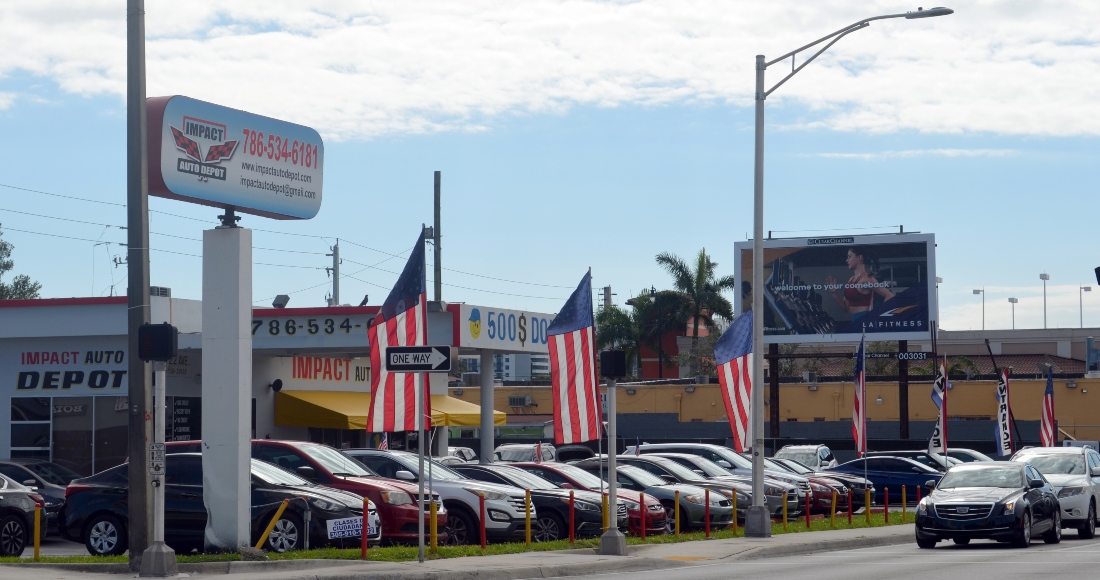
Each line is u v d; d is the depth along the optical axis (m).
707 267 74.00
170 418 32.94
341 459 20.72
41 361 33.81
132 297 16.70
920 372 76.94
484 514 19.55
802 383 60.84
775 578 16.67
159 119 17.83
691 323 77.62
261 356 35.03
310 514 18.09
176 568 15.96
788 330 53.97
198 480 18.72
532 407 67.94
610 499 19.75
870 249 53.12
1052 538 23.47
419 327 18.45
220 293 18.30
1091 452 27.77
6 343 34.12
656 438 60.22
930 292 52.22
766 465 34.25
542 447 37.81
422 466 17.47
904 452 39.06
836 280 53.50
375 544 19.09
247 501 17.92
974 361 77.81
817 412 60.25
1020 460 26.16
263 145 19.59
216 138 18.72
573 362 20.34
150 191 17.94
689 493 25.23
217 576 15.88
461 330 31.92
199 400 34.12
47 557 18.16
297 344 32.72
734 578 16.73
